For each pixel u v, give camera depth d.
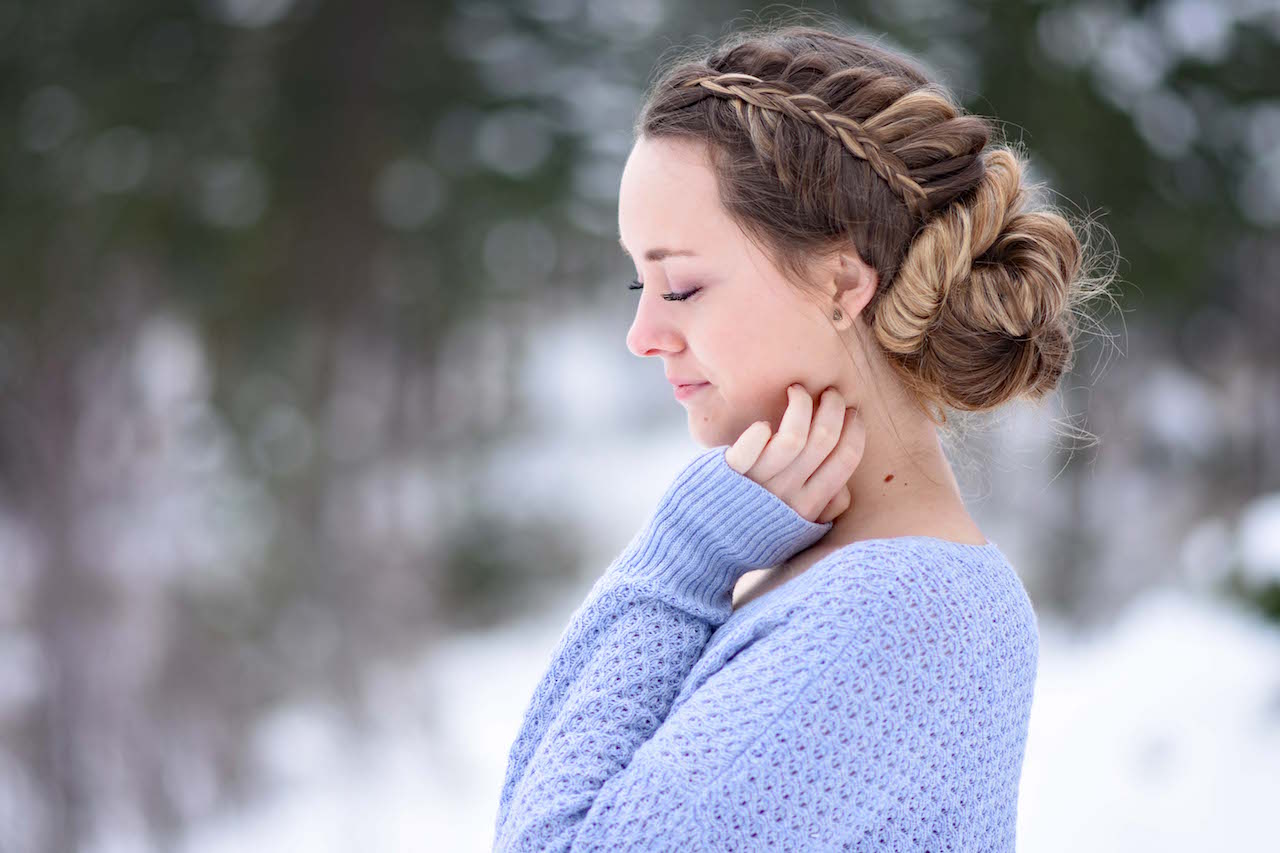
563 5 11.45
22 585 12.28
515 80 11.41
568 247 11.88
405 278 11.74
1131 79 10.44
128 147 10.80
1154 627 6.29
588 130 11.35
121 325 11.80
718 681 1.23
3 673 12.26
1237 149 10.59
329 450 12.15
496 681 13.52
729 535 1.36
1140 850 4.66
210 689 12.39
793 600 1.25
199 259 10.95
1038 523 12.05
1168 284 10.16
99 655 12.30
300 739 12.64
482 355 13.55
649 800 1.18
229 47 11.11
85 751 12.21
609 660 1.35
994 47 9.82
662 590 1.36
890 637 1.20
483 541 14.14
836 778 1.18
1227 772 4.80
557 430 16.30
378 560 12.87
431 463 13.28
